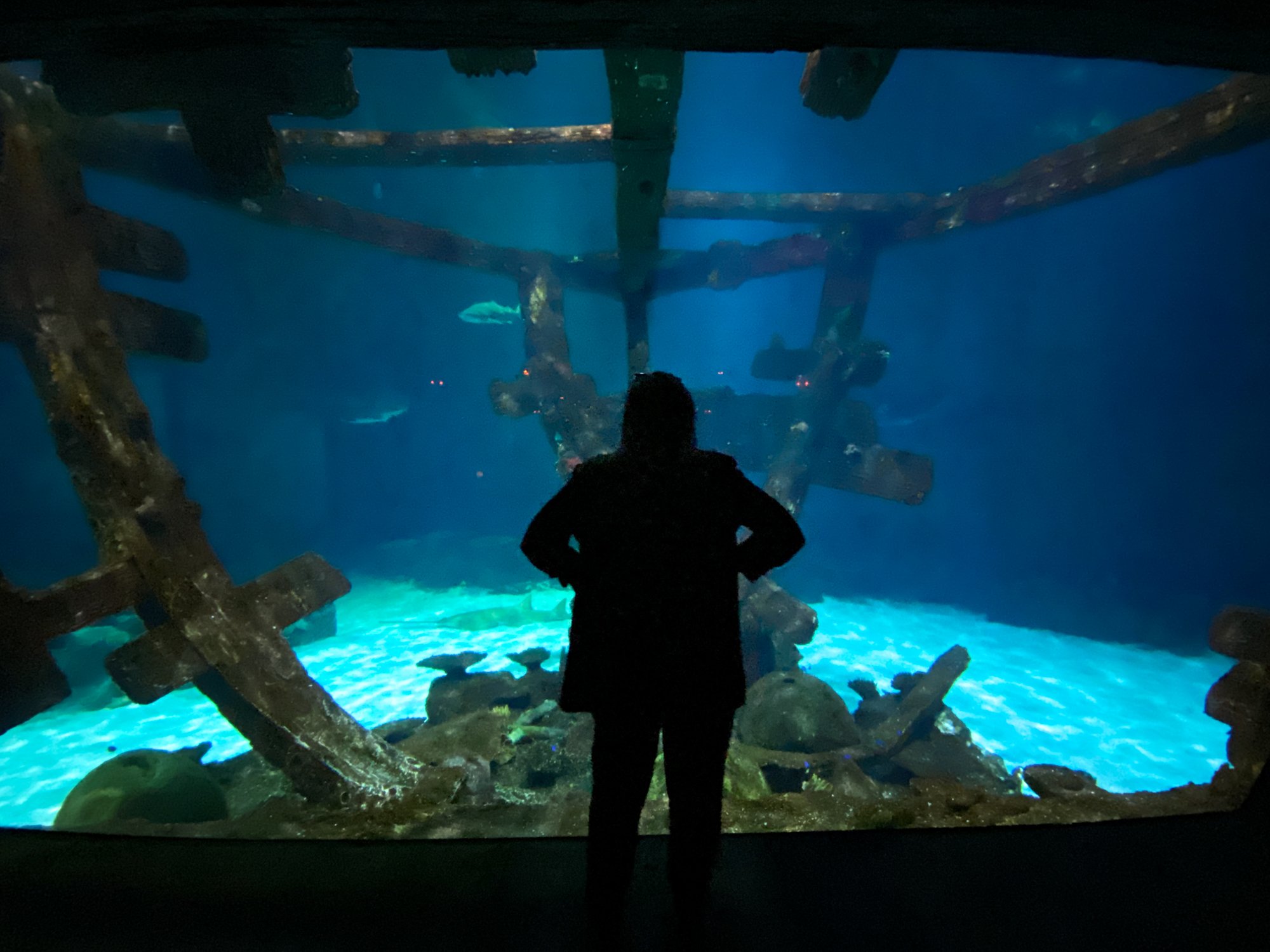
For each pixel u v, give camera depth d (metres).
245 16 1.79
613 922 1.55
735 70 25.58
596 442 8.98
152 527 4.91
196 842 1.97
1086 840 1.98
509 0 1.71
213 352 25.34
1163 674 12.96
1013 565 22.61
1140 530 21.86
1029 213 7.90
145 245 5.97
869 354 9.37
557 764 6.25
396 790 4.16
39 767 8.70
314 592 5.30
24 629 3.94
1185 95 18.55
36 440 21.59
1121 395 22.89
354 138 7.77
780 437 9.73
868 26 1.84
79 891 1.76
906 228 9.23
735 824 2.94
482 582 19.89
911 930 1.64
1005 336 25.52
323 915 1.68
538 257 9.78
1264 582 18.34
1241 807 2.12
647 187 5.98
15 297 4.82
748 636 8.23
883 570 22.86
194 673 4.57
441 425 31.22
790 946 1.60
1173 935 1.62
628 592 1.55
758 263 9.77
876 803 3.10
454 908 1.71
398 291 28.59
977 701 11.41
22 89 5.19
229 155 4.49
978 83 20.70
